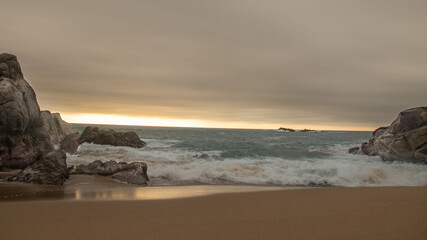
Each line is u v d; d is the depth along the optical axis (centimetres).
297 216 679
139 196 977
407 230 561
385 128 2498
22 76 1866
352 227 584
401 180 1413
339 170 1520
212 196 973
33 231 559
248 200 894
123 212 721
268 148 3183
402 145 1969
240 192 1060
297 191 1079
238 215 689
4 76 1684
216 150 2922
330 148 3325
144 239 513
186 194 1021
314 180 1414
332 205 806
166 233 546
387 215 684
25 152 1544
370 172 1488
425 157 1805
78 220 640
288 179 1429
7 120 1463
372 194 992
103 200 889
